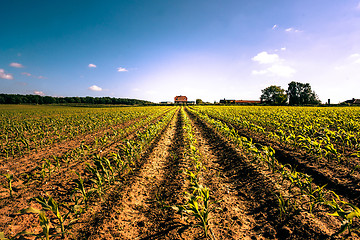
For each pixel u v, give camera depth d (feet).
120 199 14.96
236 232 11.23
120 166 20.70
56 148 30.48
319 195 12.14
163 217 12.83
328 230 10.58
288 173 15.70
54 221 12.00
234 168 21.25
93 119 66.69
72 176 18.84
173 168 21.95
